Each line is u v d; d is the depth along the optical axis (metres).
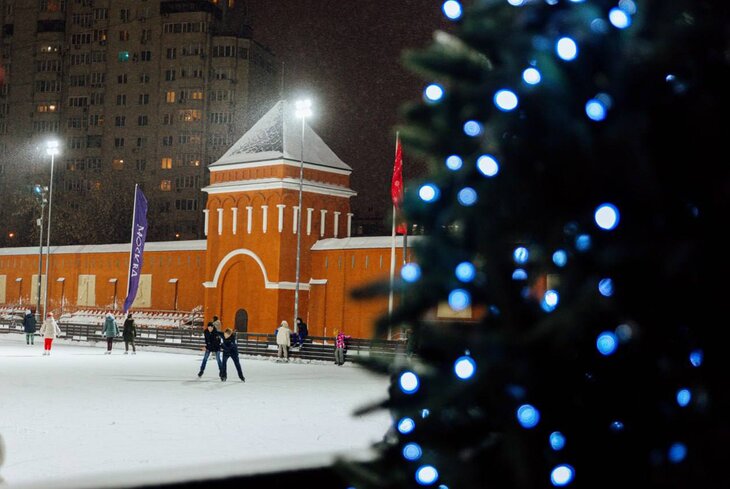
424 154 2.99
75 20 129.38
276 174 57.75
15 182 128.25
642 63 2.61
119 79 126.06
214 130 122.25
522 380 2.64
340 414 16.92
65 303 71.88
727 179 2.54
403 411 2.85
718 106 2.57
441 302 2.76
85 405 18.05
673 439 2.57
